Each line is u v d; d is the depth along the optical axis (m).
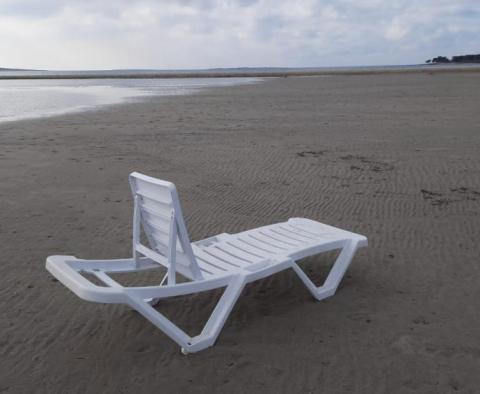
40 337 3.77
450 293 4.44
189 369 3.35
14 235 6.03
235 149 11.52
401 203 7.26
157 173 9.20
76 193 7.89
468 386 3.15
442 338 3.69
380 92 29.98
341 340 3.68
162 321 3.37
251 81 61.06
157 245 4.11
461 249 5.48
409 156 10.41
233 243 4.50
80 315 4.11
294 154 10.87
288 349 3.57
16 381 3.24
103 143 12.45
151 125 15.88
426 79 49.12
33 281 4.75
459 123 14.83
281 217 6.74
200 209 7.11
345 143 12.10
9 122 16.77
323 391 3.11
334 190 8.02
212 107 22.39
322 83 46.22
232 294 3.71
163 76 116.25
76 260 3.75
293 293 4.49
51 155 10.85
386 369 3.33
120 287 3.24
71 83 67.19
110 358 3.49
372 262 5.16
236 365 3.38
